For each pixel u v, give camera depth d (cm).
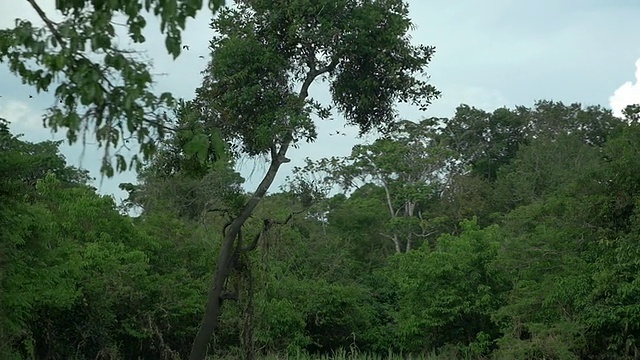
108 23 593
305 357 3172
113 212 2811
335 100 1524
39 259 1722
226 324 2377
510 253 2973
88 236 2669
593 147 5875
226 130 1402
